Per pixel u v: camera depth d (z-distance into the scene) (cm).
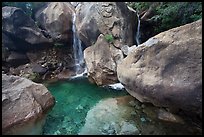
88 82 880
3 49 1006
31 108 598
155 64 573
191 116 530
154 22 1062
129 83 613
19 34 1020
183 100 505
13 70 988
